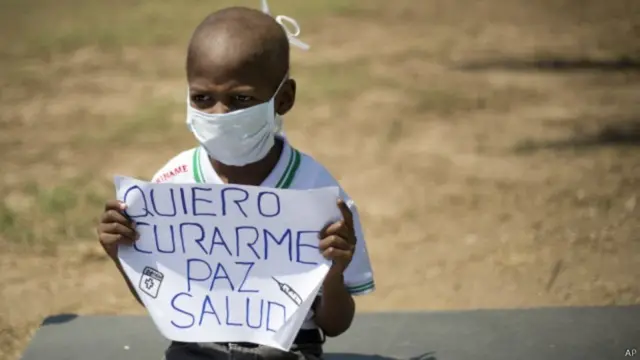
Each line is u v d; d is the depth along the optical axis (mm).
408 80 12242
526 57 13625
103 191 7883
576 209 7293
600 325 4680
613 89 11609
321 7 18203
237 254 3168
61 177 8305
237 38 2990
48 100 11453
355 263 3260
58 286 5965
